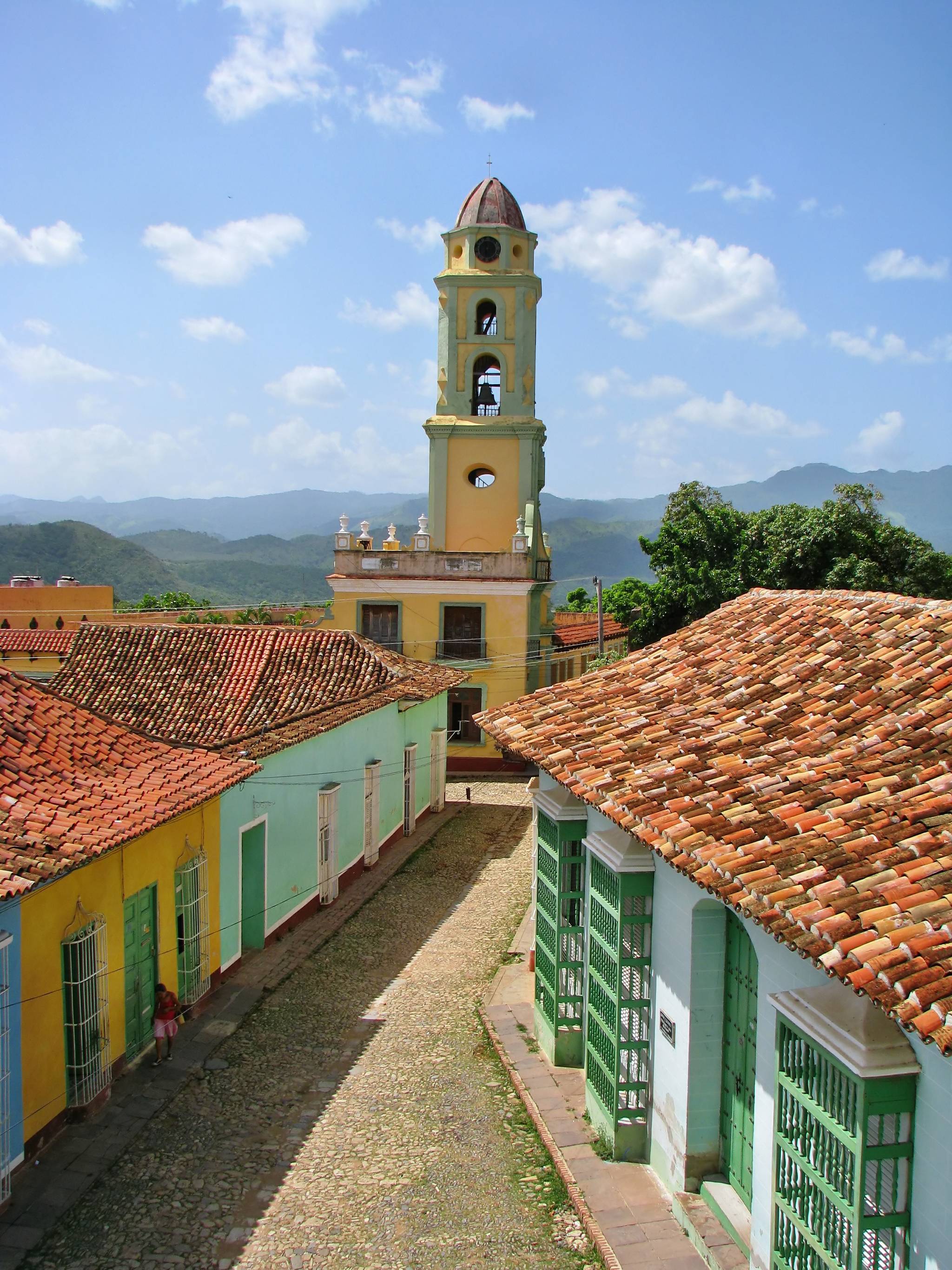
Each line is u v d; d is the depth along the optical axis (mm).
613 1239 7742
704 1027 7941
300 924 16844
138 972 11539
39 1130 9383
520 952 15344
